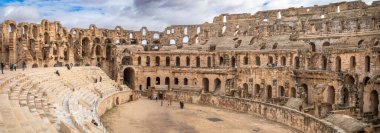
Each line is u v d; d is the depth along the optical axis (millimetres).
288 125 59250
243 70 88125
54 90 56812
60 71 78188
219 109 76750
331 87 70750
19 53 92250
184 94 88500
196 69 103125
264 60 93500
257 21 117125
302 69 81938
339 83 67438
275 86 80062
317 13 106250
